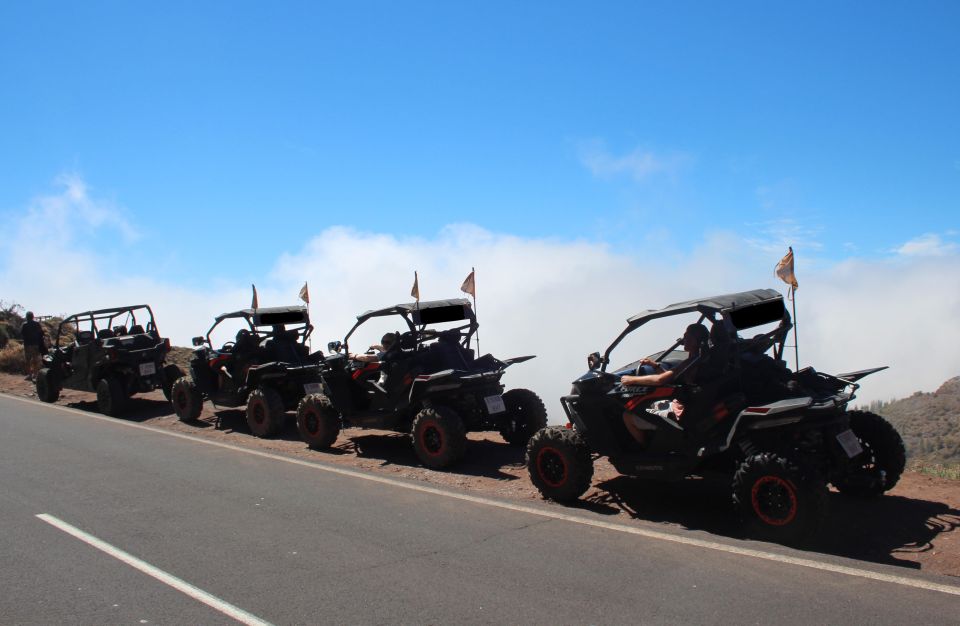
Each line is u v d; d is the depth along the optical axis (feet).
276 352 39.47
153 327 49.55
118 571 17.12
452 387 29.35
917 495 22.77
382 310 31.96
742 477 19.10
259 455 32.12
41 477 27.27
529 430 32.35
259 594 15.67
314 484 26.23
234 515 21.97
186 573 16.98
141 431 38.83
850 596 15.02
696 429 20.89
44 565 17.54
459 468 29.32
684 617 14.17
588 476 22.95
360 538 19.62
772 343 22.24
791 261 22.33
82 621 14.30
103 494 24.66
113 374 46.19
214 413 45.73
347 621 14.28
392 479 27.02
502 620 14.23
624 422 22.85
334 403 33.24
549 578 16.47
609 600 15.11
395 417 31.48
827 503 18.03
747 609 14.48
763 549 18.13
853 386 20.79
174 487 25.73
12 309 92.07
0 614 14.64
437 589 15.88
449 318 32.27
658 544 18.86
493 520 21.39
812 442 20.59
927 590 15.30
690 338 21.49
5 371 69.00
